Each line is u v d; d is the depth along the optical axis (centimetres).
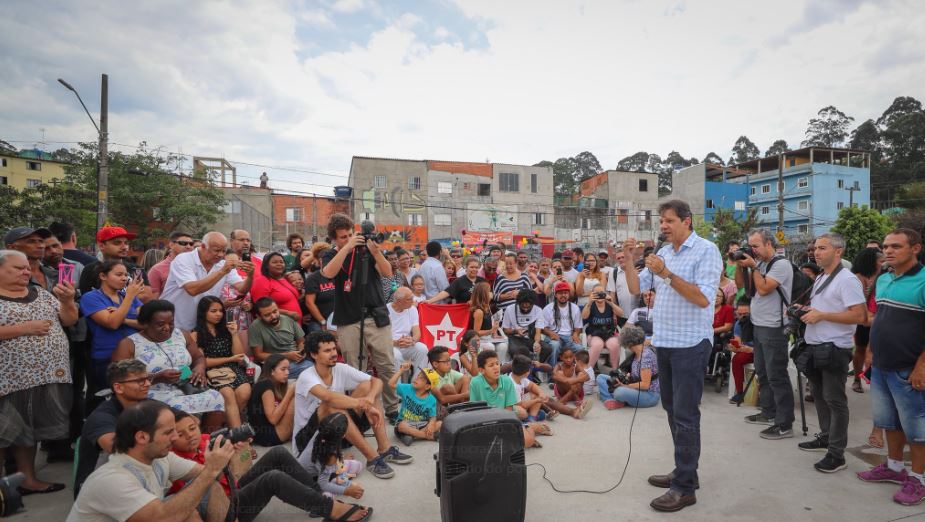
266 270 575
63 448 418
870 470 382
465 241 3972
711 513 328
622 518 323
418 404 480
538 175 4238
